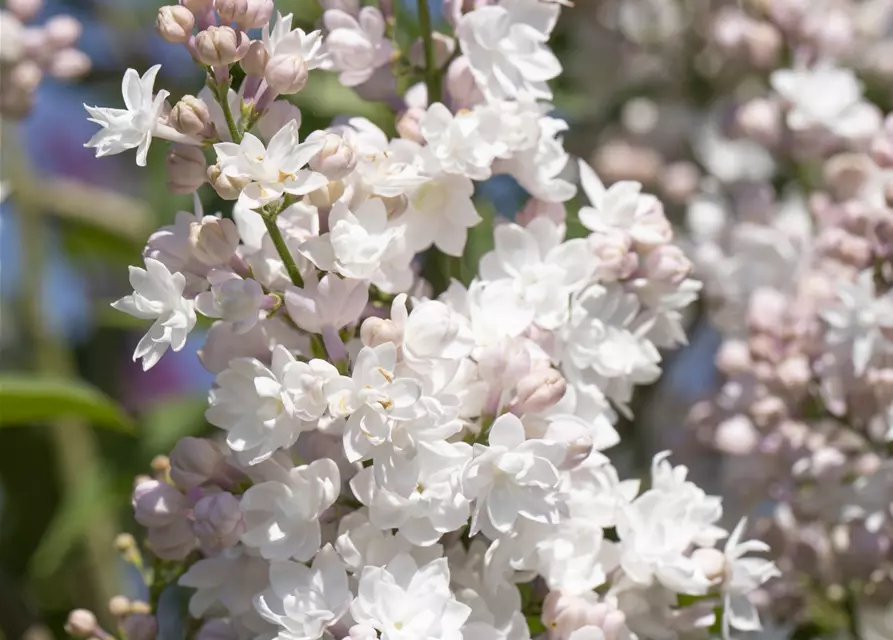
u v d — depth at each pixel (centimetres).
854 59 100
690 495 75
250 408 70
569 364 74
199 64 71
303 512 71
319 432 72
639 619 75
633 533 74
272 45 71
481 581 72
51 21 92
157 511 73
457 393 71
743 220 95
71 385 86
